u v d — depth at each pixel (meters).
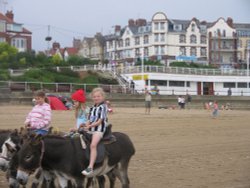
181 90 72.00
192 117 36.06
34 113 10.54
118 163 10.38
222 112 48.97
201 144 21.02
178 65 88.88
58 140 9.42
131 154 10.59
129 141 10.56
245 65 117.31
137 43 121.00
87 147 9.54
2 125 25.47
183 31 116.69
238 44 121.12
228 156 17.69
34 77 60.28
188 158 17.05
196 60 113.56
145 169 14.78
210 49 118.88
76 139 9.61
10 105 42.94
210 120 34.16
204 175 14.02
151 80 69.38
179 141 21.88
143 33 118.62
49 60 75.38
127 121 30.36
